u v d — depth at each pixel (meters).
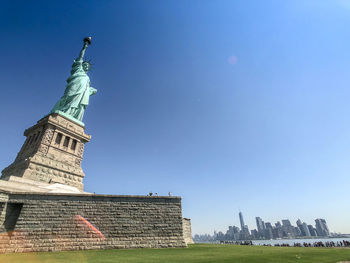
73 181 45.50
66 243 19.81
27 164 39.38
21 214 20.61
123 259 13.90
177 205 24.77
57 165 43.62
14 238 19.16
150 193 31.91
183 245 22.25
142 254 16.42
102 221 21.97
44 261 13.38
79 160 50.06
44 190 32.91
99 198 23.22
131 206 23.53
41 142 43.66
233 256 15.02
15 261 13.63
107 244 20.53
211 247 22.95
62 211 21.64
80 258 14.58
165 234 22.64
